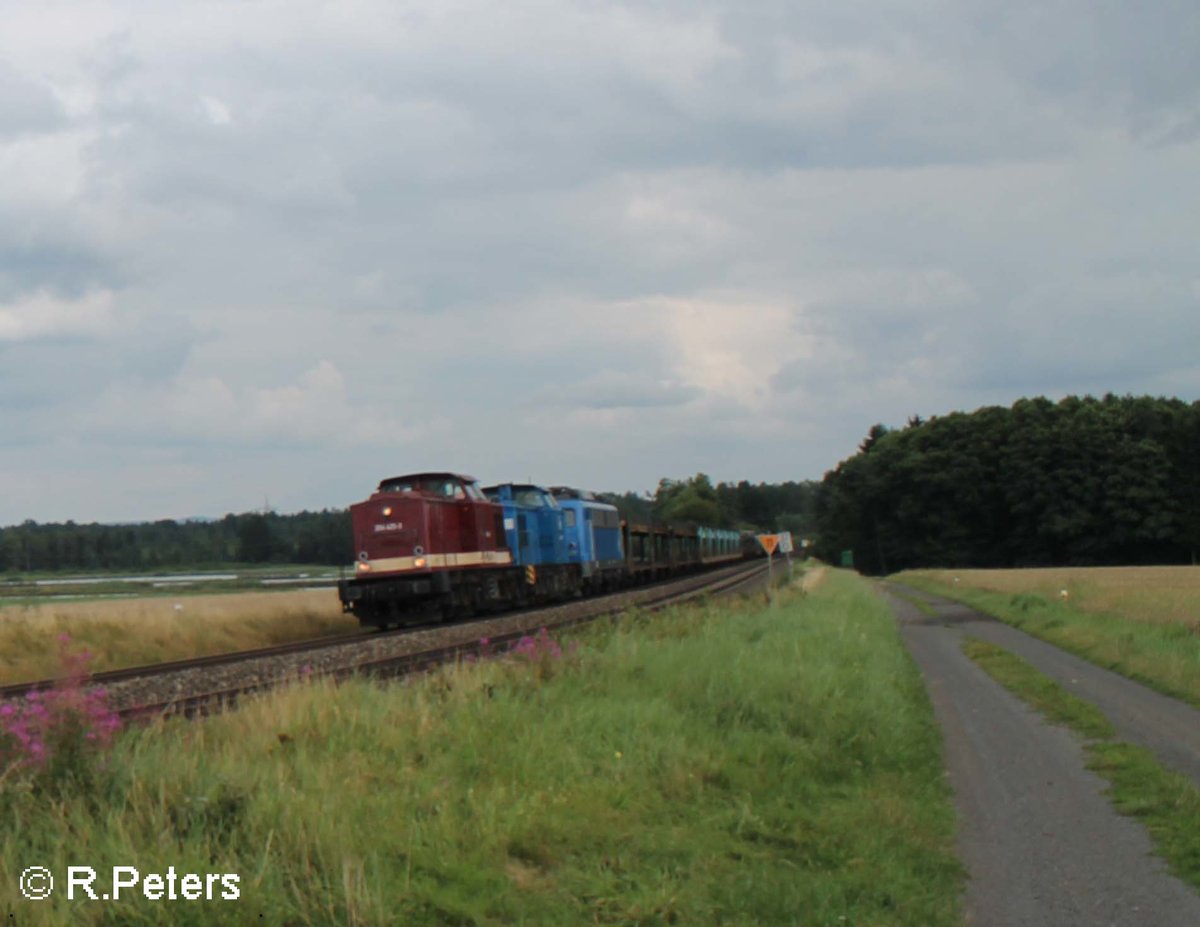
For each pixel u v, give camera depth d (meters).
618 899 7.85
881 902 8.47
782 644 21.16
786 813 10.59
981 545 113.12
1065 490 106.88
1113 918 8.23
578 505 50.50
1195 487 104.56
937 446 116.50
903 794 12.00
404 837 8.33
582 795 9.98
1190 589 42.59
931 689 20.66
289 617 36.41
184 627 32.16
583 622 29.70
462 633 30.27
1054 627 31.23
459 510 36.22
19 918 6.30
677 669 16.44
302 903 7.02
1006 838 10.46
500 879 7.93
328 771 9.64
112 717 9.51
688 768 11.30
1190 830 10.36
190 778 8.74
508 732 11.62
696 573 88.69
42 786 8.24
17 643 27.44
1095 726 15.91
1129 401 117.12
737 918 7.83
